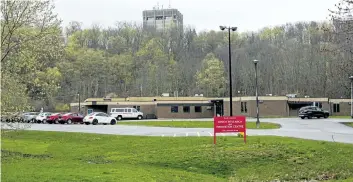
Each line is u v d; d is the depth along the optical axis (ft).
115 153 104.78
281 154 92.94
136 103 333.62
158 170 81.92
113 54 559.79
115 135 140.26
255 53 512.63
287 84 452.35
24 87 99.55
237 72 485.15
